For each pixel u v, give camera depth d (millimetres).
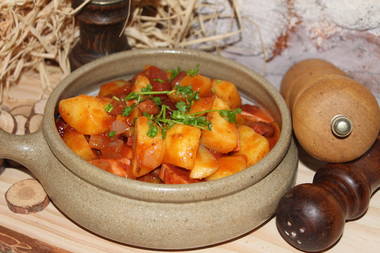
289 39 627
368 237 519
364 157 518
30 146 492
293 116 525
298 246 490
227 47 655
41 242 499
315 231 470
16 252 508
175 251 498
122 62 566
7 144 488
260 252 503
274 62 646
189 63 578
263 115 552
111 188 454
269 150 519
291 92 583
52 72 655
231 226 468
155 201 455
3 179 550
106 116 508
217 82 551
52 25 621
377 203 548
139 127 478
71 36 627
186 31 643
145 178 491
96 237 506
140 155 473
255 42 641
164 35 646
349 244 512
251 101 571
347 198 496
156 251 498
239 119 535
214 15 633
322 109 503
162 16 648
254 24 629
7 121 575
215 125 497
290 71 613
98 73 559
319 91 508
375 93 640
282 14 615
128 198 459
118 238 472
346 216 501
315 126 506
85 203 466
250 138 508
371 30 600
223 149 498
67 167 472
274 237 515
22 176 555
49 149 492
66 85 529
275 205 488
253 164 491
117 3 560
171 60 577
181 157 473
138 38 633
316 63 599
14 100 618
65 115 506
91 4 556
